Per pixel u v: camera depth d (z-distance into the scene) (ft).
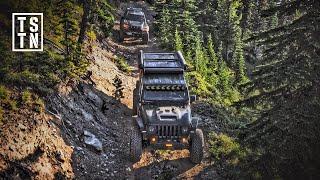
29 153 35.60
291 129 38.32
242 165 41.70
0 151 33.50
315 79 38.40
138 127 42.86
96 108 52.54
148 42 102.94
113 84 60.08
